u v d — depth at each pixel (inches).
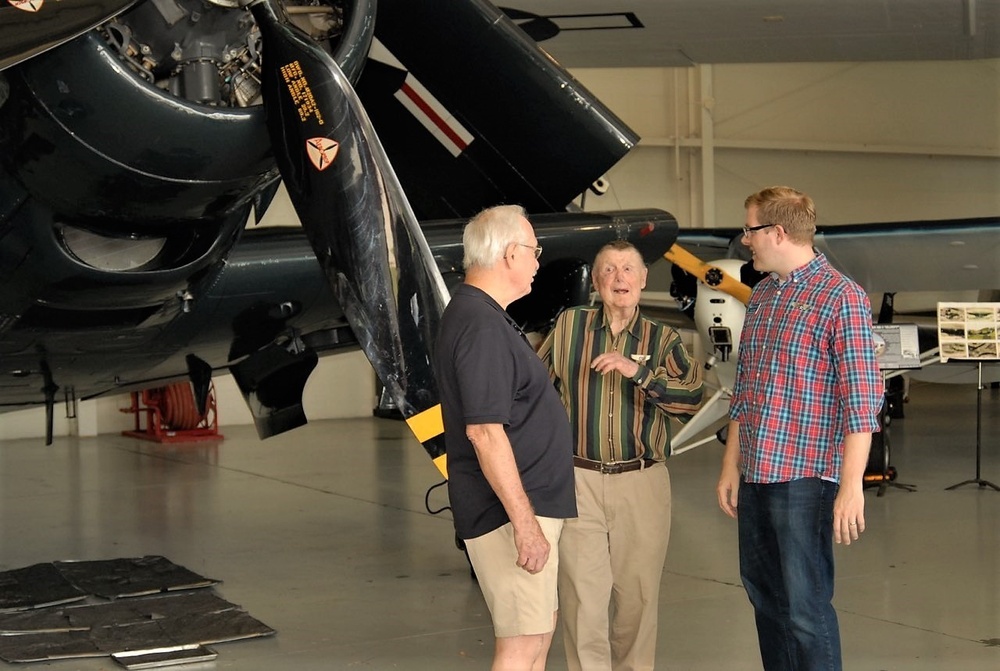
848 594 183.6
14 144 129.8
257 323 184.4
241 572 208.8
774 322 115.9
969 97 570.6
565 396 129.8
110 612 175.6
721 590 189.2
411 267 136.1
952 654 151.2
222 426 494.6
